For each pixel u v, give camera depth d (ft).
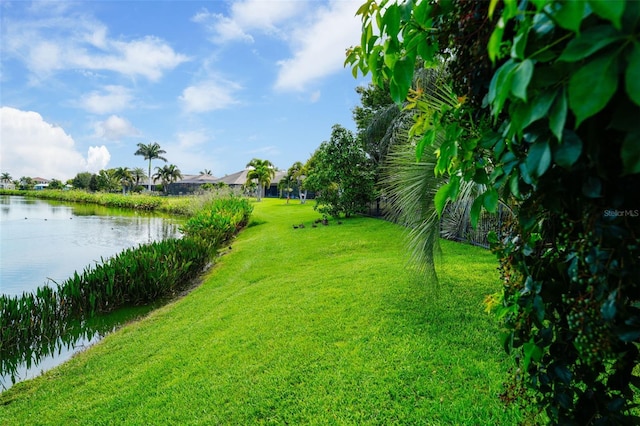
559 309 2.93
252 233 48.78
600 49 1.51
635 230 2.17
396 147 13.62
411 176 12.16
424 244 13.02
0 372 14.42
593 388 2.89
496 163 3.21
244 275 25.55
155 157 195.62
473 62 2.85
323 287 18.60
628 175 2.02
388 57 3.49
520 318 3.21
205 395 9.95
